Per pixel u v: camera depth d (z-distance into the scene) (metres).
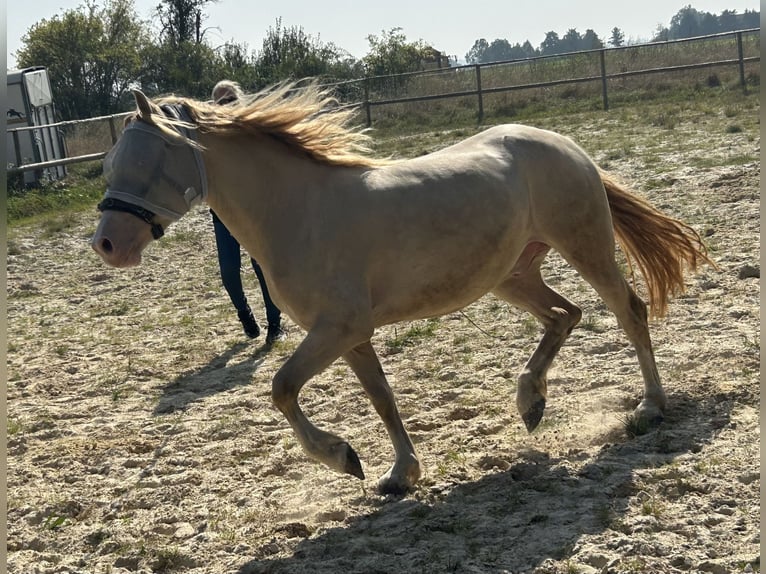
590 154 14.34
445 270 4.36
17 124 18.94
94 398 6.76
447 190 4.39
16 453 5.63
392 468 4.46
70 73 31.22
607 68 25.09
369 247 4.18
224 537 4.08
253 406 6.14
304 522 4.21
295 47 30.48
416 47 32.41
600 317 6.99
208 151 4.20
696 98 20.28
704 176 11.42
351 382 6.33
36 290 10.89
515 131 4.91
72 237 13.73
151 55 32.34
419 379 6.24
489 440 4.97
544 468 4.44
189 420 5.94
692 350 5.81
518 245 4.69
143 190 4.02
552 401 5.42
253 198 4.25
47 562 4.04
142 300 10.00
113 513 4.55
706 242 8.39
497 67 25.92
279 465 4.99
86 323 9.20
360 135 4.48
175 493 4.70
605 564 3.37
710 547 3.39
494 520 3.91
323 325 4.08
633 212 5.20
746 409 4.82
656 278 5.24
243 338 8.05
